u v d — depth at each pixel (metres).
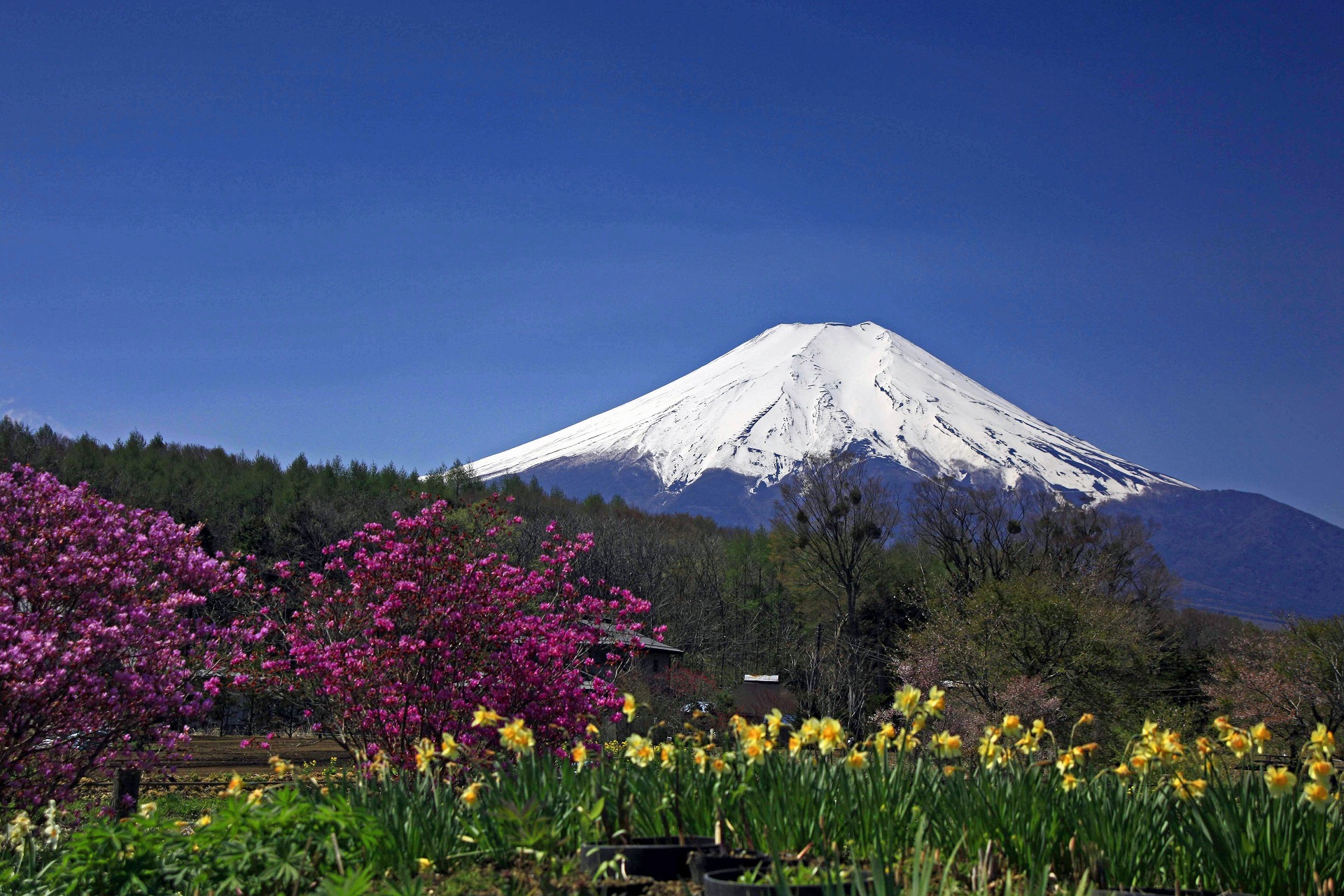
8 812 10.18
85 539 11.65
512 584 12.97
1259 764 5.61
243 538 55.59
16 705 10.00
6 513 11.28
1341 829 4.63
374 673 11.81
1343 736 28.39
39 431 72.31
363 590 12.38
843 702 39.94
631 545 69.25
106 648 10.91
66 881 5.62
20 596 10.97
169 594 12.23
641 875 4.50
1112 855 4.52
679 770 5.45
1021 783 5.04
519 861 4.79
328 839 4.72
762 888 3.82
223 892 4.73
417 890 4.03
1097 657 32.88
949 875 4.41
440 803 5.32
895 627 54.94
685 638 55.25
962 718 31.12
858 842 4.73
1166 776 5.66
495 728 11.41
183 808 14.16
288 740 26.55
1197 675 42.41
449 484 71.00
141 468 69.38
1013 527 56.53
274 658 12.32
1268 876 4.40
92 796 13.68
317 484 70.88
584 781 5.63
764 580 71.88
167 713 11.27
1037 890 3.89
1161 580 56.97
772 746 5.43
